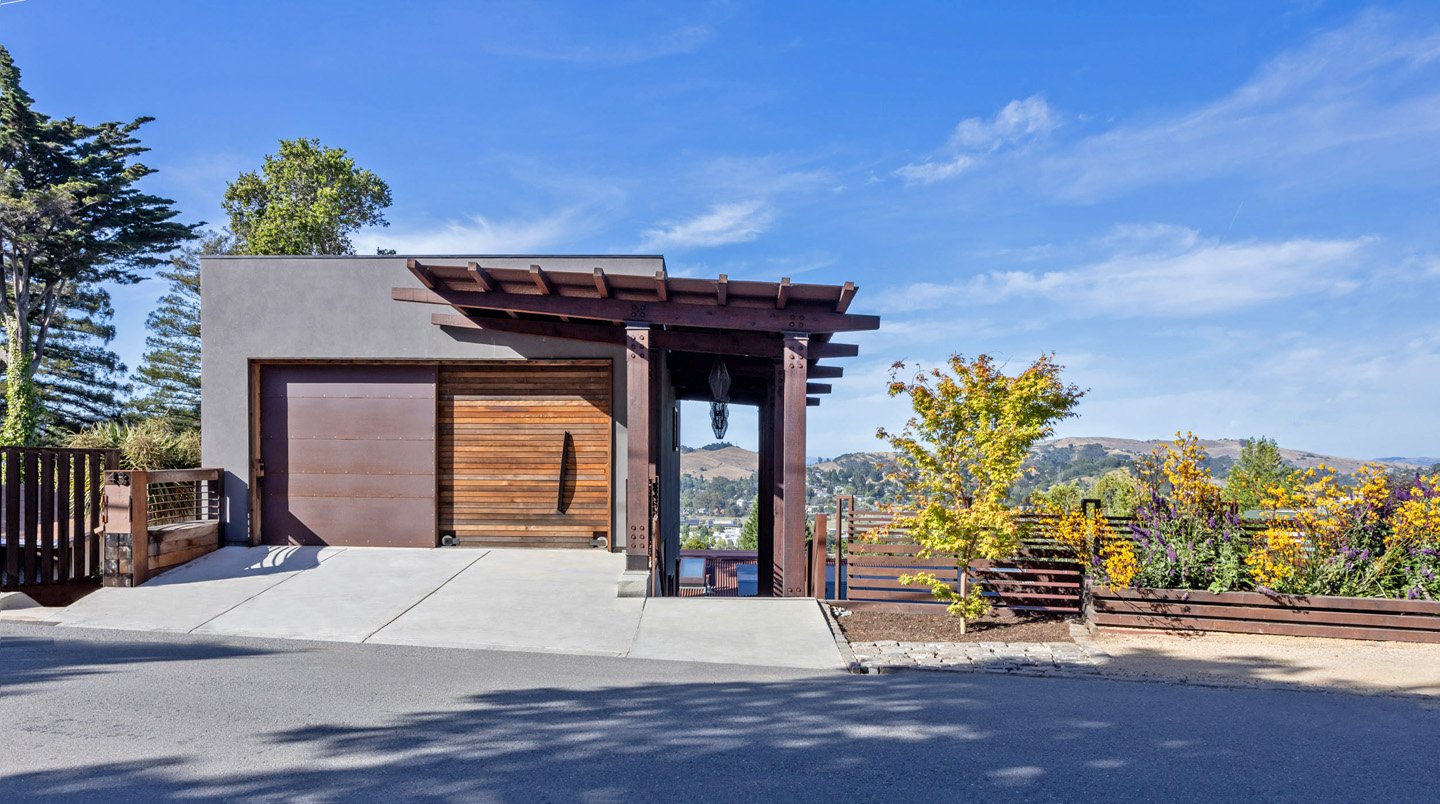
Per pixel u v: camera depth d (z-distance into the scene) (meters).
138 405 33.97
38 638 6.85
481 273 8.81
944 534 8.29
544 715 4.78
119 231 32.59
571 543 10.92
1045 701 5.53
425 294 9.41
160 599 8.45
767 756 4.09
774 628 7.85
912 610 8.92
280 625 7.66
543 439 10.98
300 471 11.02
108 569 8.92
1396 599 7.89
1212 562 8.55
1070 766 4.06
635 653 7.00
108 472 9.02
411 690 5.33
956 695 5.64
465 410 11.04
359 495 10.98
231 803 3.31
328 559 10.20
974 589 8.34
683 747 4.20
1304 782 3.94
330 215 31.09
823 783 3.73
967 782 3.80
